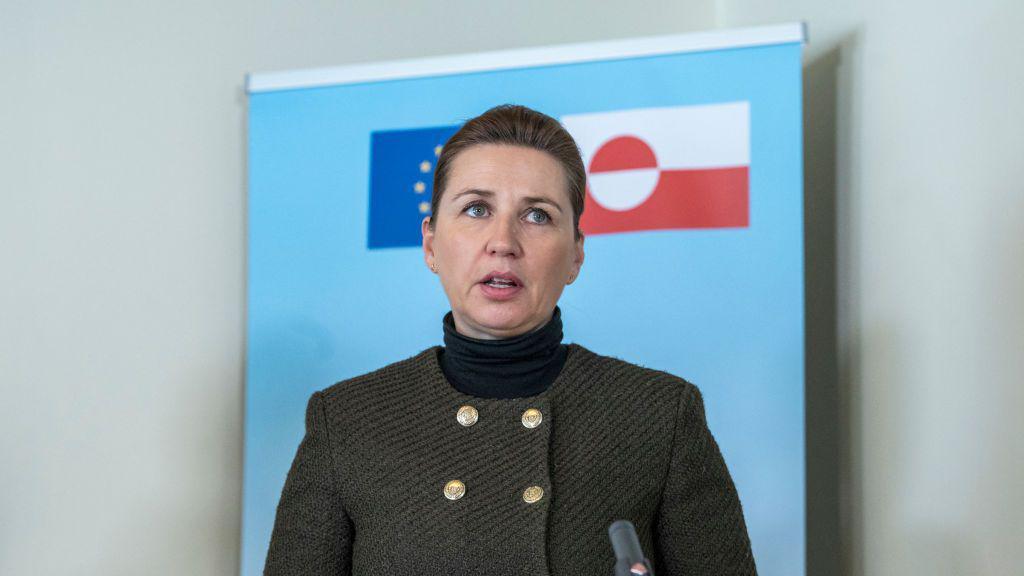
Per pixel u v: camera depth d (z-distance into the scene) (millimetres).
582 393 2900
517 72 5867
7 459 6004
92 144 6336
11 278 6090
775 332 5340
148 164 6461
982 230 4406
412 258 5875
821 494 6047
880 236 5371
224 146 6660
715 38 5602
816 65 6203
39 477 6059
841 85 5887
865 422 5508
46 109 6242
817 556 6074
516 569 2637
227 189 6652
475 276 2812
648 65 5684
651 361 5453
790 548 5188
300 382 5930
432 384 2951
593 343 5539
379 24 6957
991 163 4348
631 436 2814
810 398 6223
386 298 5883
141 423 6297
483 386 2916
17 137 6160
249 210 6109
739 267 5422
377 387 2994
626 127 5660
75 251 6246
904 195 5125
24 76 6203
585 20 7199
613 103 5699
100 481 6176
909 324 5043
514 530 2662
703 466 2834
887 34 5336
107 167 6359
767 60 5539
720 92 5566
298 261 6016
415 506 2742
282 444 5918
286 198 6078
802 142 6012
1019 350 4125
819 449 6090
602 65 5746
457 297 2873
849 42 5785
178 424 6383
